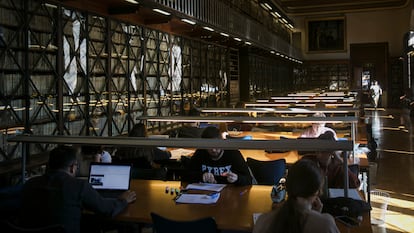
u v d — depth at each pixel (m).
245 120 4.68
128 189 3.38
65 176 2.79
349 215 2.64
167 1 7.71
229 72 13.99
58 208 2.68
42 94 5.14
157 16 7.91
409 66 21.22
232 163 3.74
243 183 3.58
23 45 4.82
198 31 10.49
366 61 25.67
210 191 3.43
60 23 5.42
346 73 26.08
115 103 6.91
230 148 2.86
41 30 5.10
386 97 25.27
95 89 6.30
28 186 2.79
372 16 25.33
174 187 3.60
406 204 5.93
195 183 3.68
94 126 6.23
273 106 9.78
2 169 4.29
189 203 3.12
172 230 2.62
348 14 25.69
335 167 3.79
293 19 26.83
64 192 2.71
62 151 2.87
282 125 8.30
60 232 2.42
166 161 5.11
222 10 11.48
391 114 20.72
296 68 26.91
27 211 2.73
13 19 4.66
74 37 5.77
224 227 2.65
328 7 25.45
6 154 4.53
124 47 7.20
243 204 3.08
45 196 2.71
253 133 7.11
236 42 13.61
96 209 2.80
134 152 4.78
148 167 4.57
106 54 6.59
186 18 8.49
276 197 3.04
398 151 10.34
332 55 26.23
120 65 7.04
